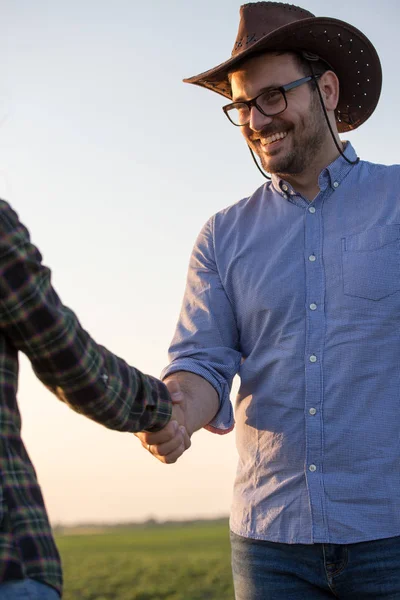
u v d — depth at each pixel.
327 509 2.88
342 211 3.17
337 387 2.94
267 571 2.98
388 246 3.04
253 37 3.32
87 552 34.47
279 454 3.00
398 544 2.81
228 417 3.31
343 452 2.90
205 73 3.45
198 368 3.22
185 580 18.02
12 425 1.86
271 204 3.34
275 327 3.13
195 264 3.47
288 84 3.19
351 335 2.97
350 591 2.87
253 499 3.05
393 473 2.86
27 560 1.76
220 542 45.31
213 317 3.33
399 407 2.90
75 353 2.02
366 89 3.55
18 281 1.91
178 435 2.92
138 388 2.37
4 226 1.92
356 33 3.27
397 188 3.15
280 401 3.04
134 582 17.86
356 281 3.01
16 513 1.78
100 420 2.22
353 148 3.32
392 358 2.93
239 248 3.32
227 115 3.34
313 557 2.88
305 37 3.21
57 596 1.82
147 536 56.41
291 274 3.14
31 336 1.94
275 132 3.20
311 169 3.25
